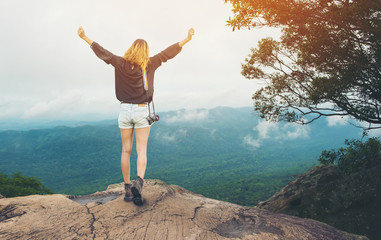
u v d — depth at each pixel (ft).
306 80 21.13
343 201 18.13
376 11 13.24
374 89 17.13
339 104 19.43
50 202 6.14
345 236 6.26
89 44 6.51
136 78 6.52
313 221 7.13
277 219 6.80
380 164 18.19
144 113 6.61
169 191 7.91
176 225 5.53
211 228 5.73
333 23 13.84
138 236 4.90
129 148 6.87
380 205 16.10
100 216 5.61
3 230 4.68
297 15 13.58
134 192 5.94
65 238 4.59
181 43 7.30
